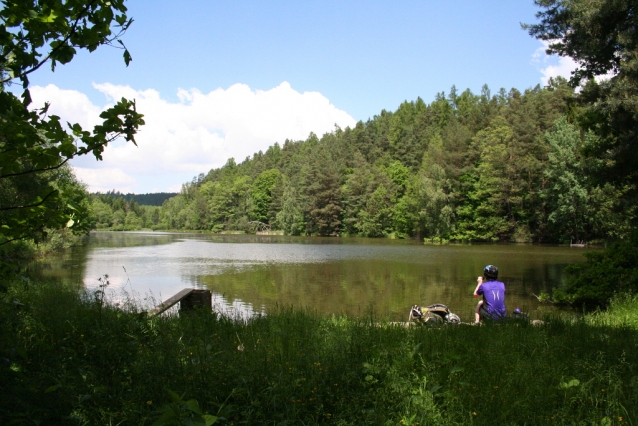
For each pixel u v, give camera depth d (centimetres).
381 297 1630
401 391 340
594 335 594
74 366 381
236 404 321
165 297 1515
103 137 355
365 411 306
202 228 11919
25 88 309
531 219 5316
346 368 383
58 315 594
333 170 8475
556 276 2188
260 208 11188
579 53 1579
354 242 5938
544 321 712
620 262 1314
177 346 468
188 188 15425
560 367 416
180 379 356
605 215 3962
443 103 10344
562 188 4541
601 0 1468
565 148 4444
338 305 1458
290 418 297
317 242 5994
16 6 295
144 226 14075
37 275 2088
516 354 455
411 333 572
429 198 5897
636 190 1750
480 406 321
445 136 7219
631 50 1426
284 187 10138
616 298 1147
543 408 320
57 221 398
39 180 927
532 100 6375
